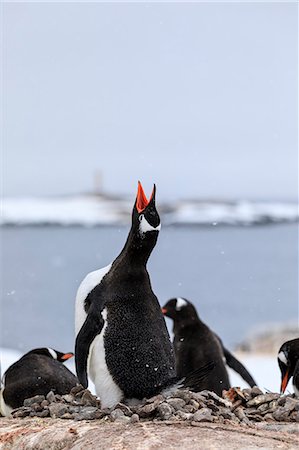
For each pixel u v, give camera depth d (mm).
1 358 19641
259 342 28109
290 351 9953
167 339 9031
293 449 6887
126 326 8820
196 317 12977
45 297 60000
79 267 96812
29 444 8008
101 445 7305
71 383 10172
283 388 9945
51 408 8898
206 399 8594
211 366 8844
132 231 9047
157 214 9008
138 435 7426
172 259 117188
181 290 67562
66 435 7824
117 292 8953
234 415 8211
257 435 7402
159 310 9133
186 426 7691
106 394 8844
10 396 10117
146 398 8750
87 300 9141
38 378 10086
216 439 7160
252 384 13562
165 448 6988
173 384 8711
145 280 9078
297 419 8289
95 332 8820
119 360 8750
